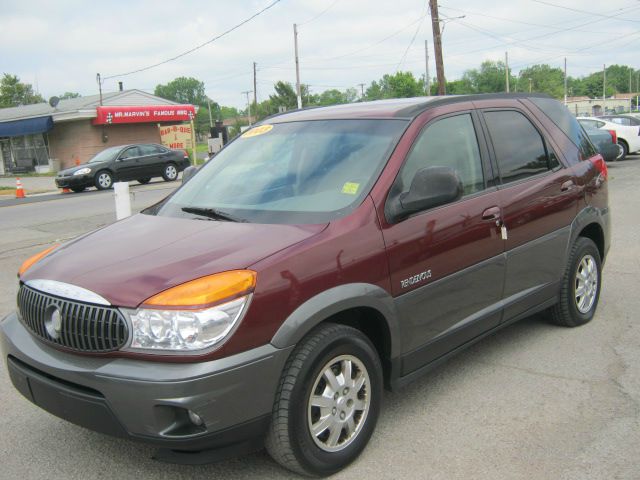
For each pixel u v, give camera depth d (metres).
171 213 3.91
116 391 2.75
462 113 4.22
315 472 3.13
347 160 3.73
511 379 4.32
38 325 3.13
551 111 5.15
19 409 4.12
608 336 5.06
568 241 4.90
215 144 24.41
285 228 3.30
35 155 38.47
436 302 3.71
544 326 5.34
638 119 22.75
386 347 3.51
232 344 2.77
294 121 4.37
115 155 22.78
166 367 2.72
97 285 2.95
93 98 39.66
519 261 4.37
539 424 3.69
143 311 2.78
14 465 3.43
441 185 3.42
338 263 3.17
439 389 4.20
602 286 6.47
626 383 4.20
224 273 2.88
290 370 2.97
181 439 2.73
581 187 5.04
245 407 2.82
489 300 4.16
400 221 3.51
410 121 3.85
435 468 3.27
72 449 3.58
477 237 3.96
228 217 3.58
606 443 3.45
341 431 3.24
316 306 3.03
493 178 4.24
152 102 38.97
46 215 14.67
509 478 3.16
